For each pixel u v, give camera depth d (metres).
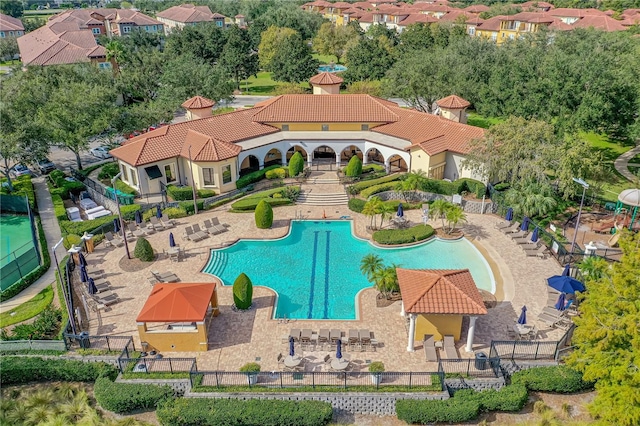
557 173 43.38
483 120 79.75
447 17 152.25
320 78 65.19
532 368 27.84
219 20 174.50
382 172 54.84
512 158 44.44
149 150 51.56
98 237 42.97
